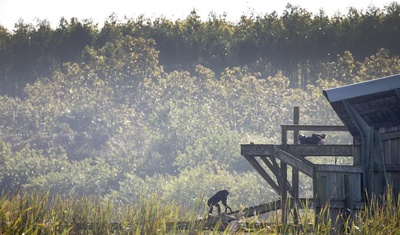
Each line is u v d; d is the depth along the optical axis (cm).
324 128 5309
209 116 15500
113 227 4234
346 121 4834
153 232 3816
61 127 16025
